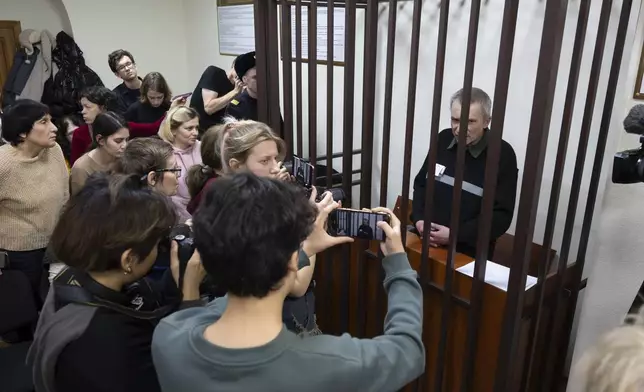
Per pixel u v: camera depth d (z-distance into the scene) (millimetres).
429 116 2418
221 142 1592
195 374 693
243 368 676
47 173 2246
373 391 731
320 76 3039
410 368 797
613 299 1419
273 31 1918
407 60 2459
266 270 682
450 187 1949
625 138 1508
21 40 4504
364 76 1575
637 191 1309
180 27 4965
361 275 1829
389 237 1071
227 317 732
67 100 4477
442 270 1587
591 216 1623
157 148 1670
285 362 685
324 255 2055
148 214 953
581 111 1896
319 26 2949
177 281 1127
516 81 2055
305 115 3217
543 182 2082
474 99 1789
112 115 2332
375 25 1523
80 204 945
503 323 1382
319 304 2186
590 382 548
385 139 1578
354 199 2965
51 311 968
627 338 545
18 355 1726
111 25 4594
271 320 725
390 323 873
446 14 1308
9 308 1791
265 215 689
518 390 1590
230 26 4152
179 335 751
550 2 1077
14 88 4469
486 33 2107
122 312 949
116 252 926
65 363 889
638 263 1348
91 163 2336
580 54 1273
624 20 1450
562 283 1596
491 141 1258
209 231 688
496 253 2182
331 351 722
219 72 3080
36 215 2199
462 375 1542
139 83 3848
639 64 1464
